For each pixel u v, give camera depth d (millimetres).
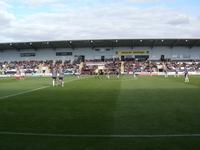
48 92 31531
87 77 70125
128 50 104250
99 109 19812
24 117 17141
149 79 59156
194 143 11852
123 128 14328
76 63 101750
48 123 15469
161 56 103688
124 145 11656
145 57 104125
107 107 20625
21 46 105688
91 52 105625
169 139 12414
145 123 15414
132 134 13227
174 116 17281
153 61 102688
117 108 20172
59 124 15219
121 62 100750
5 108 20500
